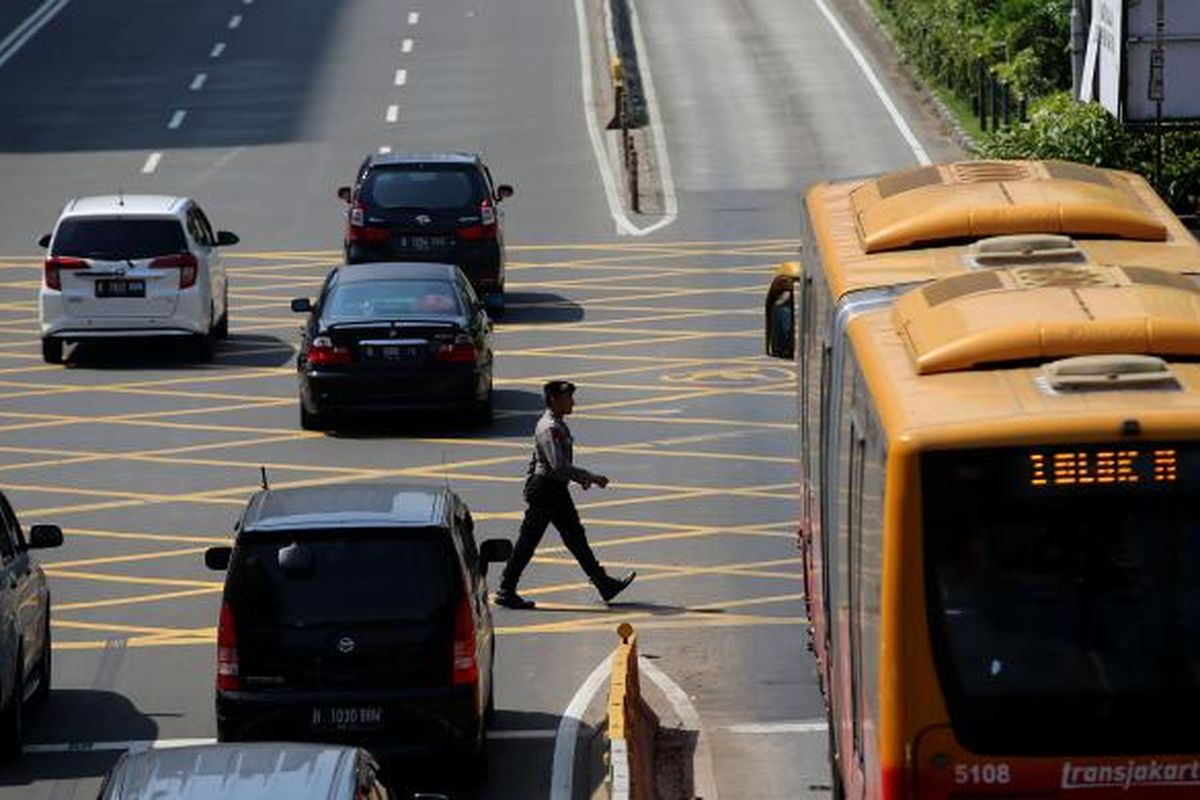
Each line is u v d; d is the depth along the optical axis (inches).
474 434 3390.7
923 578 1304.1
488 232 4106.8
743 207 5073.8
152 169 5472.4
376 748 1893.5
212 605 2615.7
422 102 6181.1
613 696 1808.6
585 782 2006.6
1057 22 5590.6
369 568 1895.9
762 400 3590.1
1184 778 1316.4
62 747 2121.1
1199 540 1298.0
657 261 4628.4
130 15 7436.0
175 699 2274.9
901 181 1859.0
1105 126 3969.0
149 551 2839.6
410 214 4087.1
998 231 1699.1
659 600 2596.0
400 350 3312.0
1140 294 1440.7
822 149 5629.9
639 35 7121.1
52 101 6245.1
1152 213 1758.1
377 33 7121.1
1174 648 1304.1
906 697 1311.5
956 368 1376.7
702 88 6358.3
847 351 1545.3
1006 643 1306.6
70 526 2962.6
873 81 6392.7
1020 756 1311.5
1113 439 1288.1
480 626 1999.3
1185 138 3767.2
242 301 4362.7
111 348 4037.9
